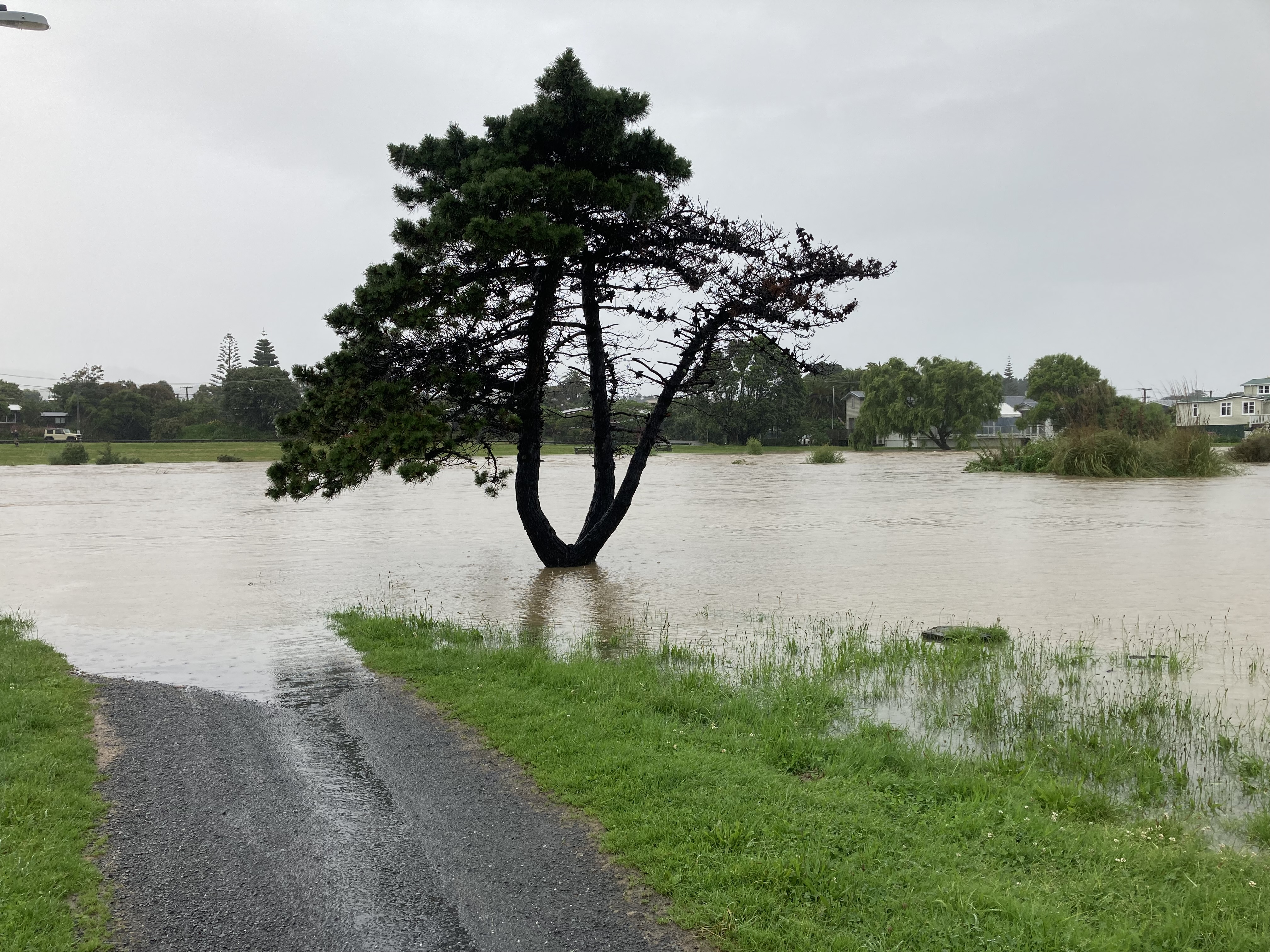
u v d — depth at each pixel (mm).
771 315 15805
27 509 34031
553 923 4629
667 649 10781
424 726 7930
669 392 17266
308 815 6012
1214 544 20047
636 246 15172
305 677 9883
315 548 21656
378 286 14500
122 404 101438
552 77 14820
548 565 17828
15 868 5074
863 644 11016
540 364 15867
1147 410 51812
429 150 16250
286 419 14859
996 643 11125
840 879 4855
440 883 5055
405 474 14469
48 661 10516
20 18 13688
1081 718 8008
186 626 12922
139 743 7543
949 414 91688
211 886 5043
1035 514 27328
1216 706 8492
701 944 4414
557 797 6207
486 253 14625
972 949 4246
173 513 31844
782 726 7629
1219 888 4688
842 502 33000
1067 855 5148
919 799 6031
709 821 5648
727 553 19875
